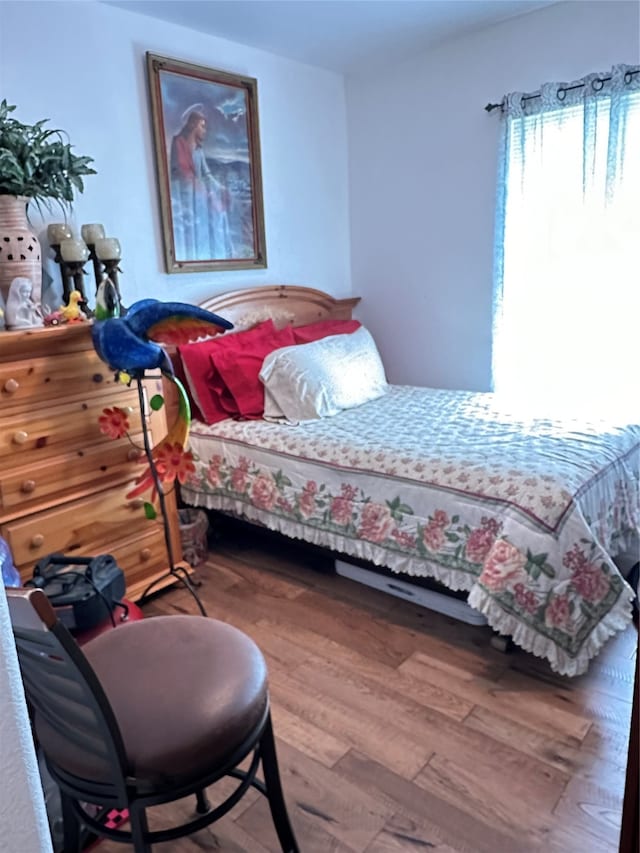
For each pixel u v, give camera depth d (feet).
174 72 8.69
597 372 9.39
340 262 12.12
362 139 11.53
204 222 9.44
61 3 7.48
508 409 8.91
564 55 8.85
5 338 5.88
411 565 6.79
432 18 8.91
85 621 5.81
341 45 9.80
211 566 8.72
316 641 6.81
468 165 10.22
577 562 5.79
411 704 5.75
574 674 5.77
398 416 8.89
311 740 5.36
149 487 7.28
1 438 6.10
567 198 9.14
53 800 4.61
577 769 4.92
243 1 8.02
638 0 8.13
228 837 4.52
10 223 6.57
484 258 10.40
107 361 6.36
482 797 4.71
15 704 1.51
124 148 8.36
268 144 10.29
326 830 4.50
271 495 8.05
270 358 9.16
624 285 8.90
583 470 6.40
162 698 3.51
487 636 6.79
